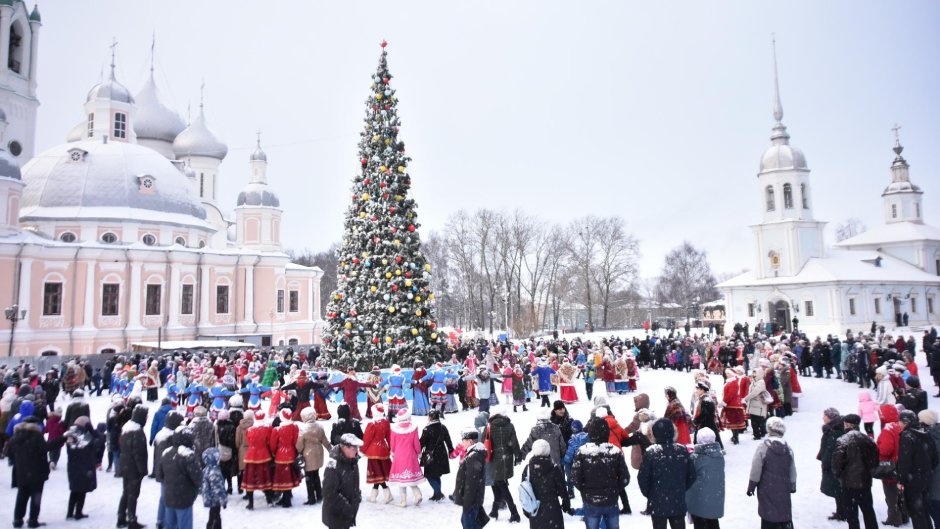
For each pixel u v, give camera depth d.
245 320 57.97
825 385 28.12
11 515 13.05
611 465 9.19
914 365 22.14
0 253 45.12
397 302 25.11
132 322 50.56
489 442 11.95
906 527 10.86
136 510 13.03
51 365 40.25
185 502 10.38
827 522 11.17
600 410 11.89
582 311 109.88
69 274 48.53
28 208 51.84
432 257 97.12
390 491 13.67
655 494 9.16
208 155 70.19
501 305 87.12
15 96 58.00
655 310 102.62
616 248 82.69
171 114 70.94
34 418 12.32
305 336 63.59
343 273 26.44
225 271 57.06
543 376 24.67
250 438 13.11
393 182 26.03
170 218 55.97
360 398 25.27
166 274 52.94
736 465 15.06
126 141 61.53
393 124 26.52
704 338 45.47
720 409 18.11
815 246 65.44
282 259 60.62
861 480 9.91
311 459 13.10
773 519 9.41
